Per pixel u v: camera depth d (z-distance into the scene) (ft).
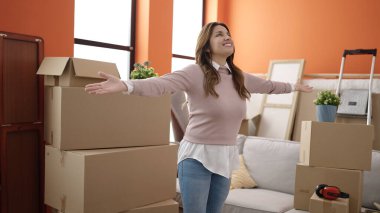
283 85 6.79
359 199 7.87
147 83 4.77
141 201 7.18
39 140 8.11
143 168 7.20
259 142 10.43
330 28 13.74
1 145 7.42
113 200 6.66
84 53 10.94
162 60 12.68
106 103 6.92
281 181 9.65
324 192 7.44
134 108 7.29
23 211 7.93
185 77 5.19
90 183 6.30
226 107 5.24
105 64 7.29
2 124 7.41
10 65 7.54
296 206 8.37
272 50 15.11
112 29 11.80
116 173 6.69
